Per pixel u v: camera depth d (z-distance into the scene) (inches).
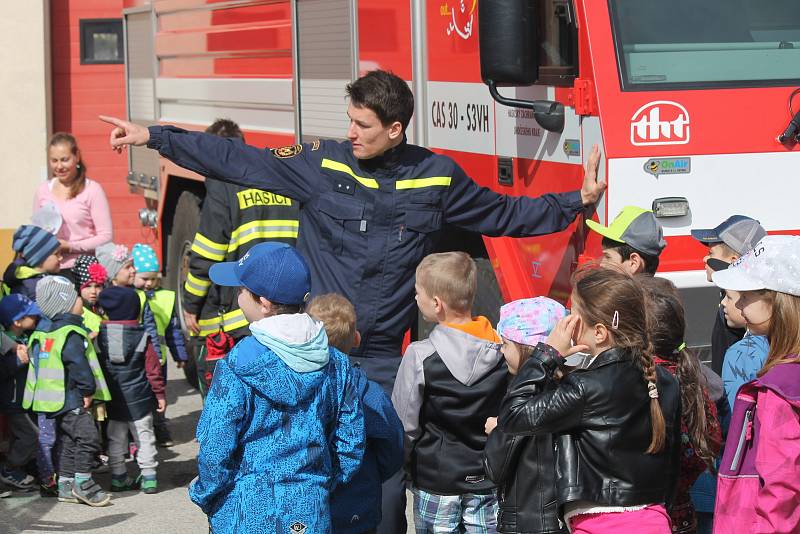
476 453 177.3
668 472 143.6
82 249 341.4
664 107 201.0
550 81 217.9
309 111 307.7
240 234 269.3
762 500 133.3
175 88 409.4
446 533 180.2
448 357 173.8
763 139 202.5
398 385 177.3
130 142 191.2
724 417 169.6
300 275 148.8
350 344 172.9
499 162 238.5
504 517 151.6
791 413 134.6
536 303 164.6
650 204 199.3
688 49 206.4
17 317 255.8
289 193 194.9
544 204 199.2
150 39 434.0
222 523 141.0
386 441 165.0
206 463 138.9
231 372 139.9
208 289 279.1
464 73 248.7
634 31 205.2
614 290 139.8
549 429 140.2
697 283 199.8
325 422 147.1
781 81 205.6
